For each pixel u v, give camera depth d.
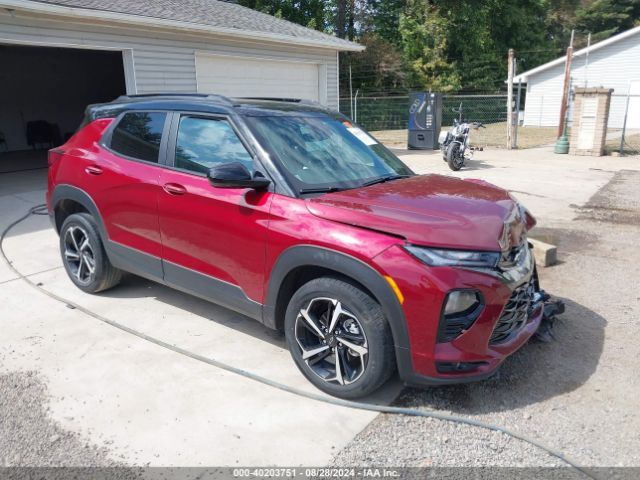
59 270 5.23
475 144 18.91
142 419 2.85
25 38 7.95
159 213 3.73
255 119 3.52
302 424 2.81
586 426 2.81
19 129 17.70
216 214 3.38
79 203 4.42
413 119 17.62
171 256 3.76
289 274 3.12
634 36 25.38
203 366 3.40
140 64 9.65
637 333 3.87
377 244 2.73
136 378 3.25
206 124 3.65
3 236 6.44
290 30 13.34
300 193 3.16
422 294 2.63
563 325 4.00
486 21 32.88
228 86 11.60
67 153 4.51
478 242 2.72
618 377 3.28
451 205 3.05
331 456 2.57
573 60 27.31
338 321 2.95
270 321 3.27
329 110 4.25
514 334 3.08
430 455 2.58
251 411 2.93
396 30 32.41
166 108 3.92
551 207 8.21
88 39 8.76
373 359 2.81
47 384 3.18
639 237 6.49
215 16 11.73
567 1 39.44
